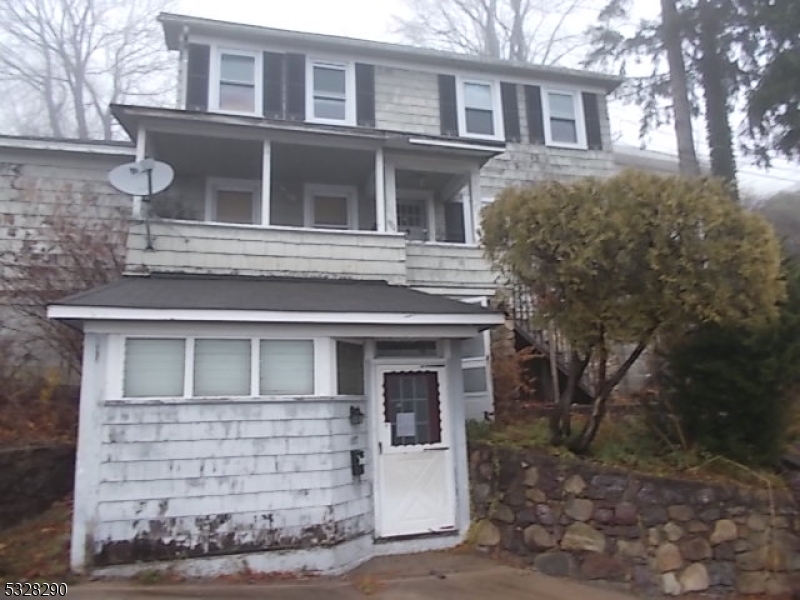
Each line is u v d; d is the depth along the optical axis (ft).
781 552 20.40
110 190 38.17
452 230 41.70
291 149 33.24
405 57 46.57
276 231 30.50
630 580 20.36
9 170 36.86
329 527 22.20
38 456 25.93
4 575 19.71
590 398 32.04
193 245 29.07
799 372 21.53
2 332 32.81
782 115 43.55
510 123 48.49
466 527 25.26
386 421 25.32
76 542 20.02
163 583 19.80
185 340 22.22
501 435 27.07
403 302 26.43
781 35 43.34
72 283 33.53
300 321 23.09
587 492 21.98
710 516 20.61
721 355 22.34
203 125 30.27
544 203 22.38
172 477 21.08
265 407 22.45
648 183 21.65
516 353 34.58
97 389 20.95
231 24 41.70
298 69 43.62
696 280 20.33
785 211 77.25
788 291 22.26
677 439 23.31
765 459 22.06
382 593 19.62
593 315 21.72
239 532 21.36
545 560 22.21
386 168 35.27
